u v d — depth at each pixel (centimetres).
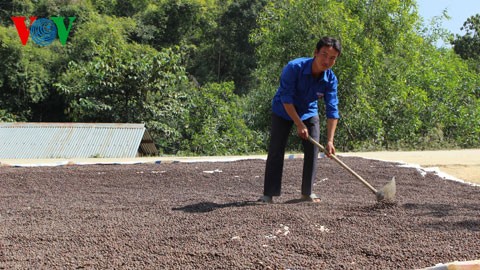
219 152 1717
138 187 699
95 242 408
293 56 1759
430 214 490
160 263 358
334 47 509
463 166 904
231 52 3691
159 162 941
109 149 1359
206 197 612
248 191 664
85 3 3281
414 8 1834
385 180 746
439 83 1859
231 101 2081
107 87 1875
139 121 1900
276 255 370
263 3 3656
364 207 514
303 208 512
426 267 346
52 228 454
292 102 529
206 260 364
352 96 1706
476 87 2014
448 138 1809
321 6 1694
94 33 2858
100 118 1923
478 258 359
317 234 420
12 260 367
